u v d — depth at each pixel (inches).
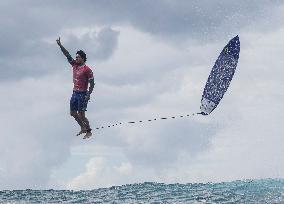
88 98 2054.6
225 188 2711.6
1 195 2726.4
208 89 2488.9
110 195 2620.6
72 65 2081.7
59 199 2534.5
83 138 2082.9
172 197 2438.5
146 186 2970.0
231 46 2573.8
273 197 2311.8
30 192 2883.9
